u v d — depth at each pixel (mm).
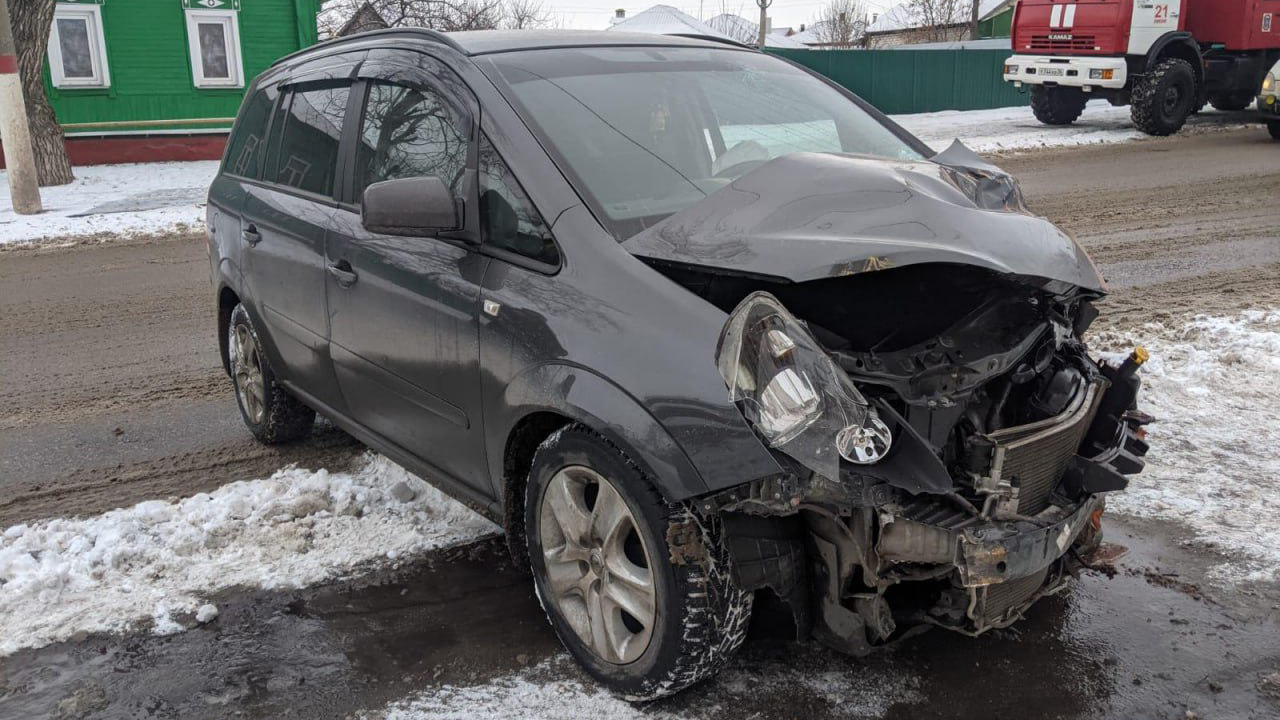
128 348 7285
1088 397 3004
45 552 3902
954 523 2586
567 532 3014
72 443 5316
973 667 3084
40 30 16453
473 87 3465
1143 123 19016
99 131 19922
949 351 2797
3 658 3271
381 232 3172
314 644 3324
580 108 3459
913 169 3064
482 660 3205
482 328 3189
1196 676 3033
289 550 3961
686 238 2848
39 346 7387
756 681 3012
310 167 4398
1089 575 3646
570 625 3076
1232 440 4793
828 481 2516
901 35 59812
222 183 5316
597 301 2865
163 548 3961
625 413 2701
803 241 2660
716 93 3863
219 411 5824
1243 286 7871
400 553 3930
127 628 3438
